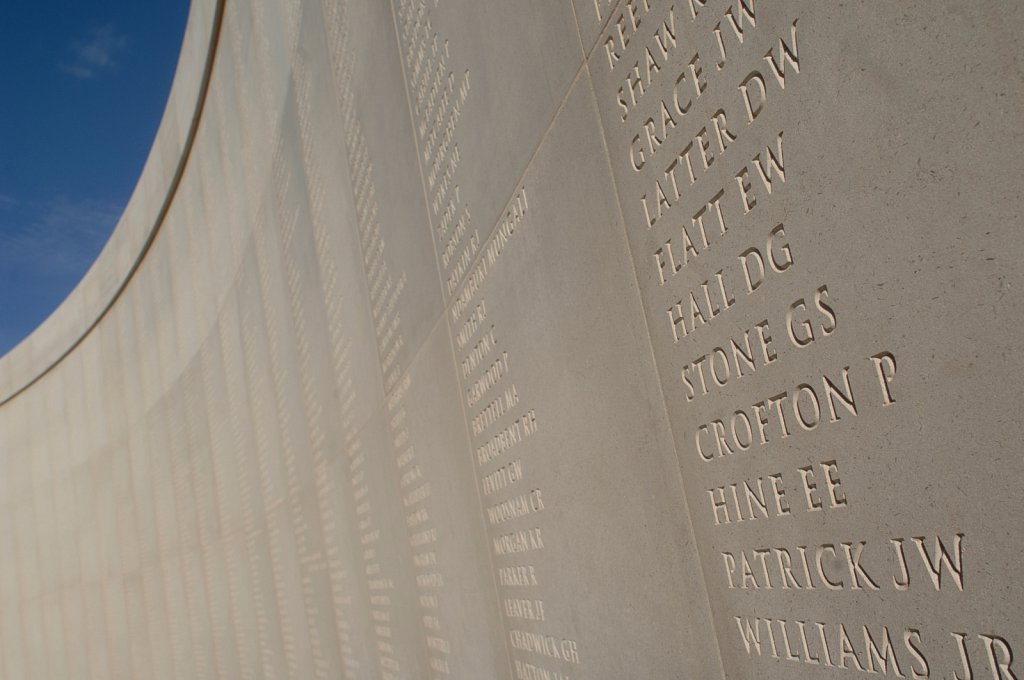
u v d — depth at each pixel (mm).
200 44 11266
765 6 1850
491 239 3646
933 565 1550
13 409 22188
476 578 4418
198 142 12031
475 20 3588
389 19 4852
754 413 2029
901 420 1593
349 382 7000
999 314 1376
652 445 2525
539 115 3049
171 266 13742
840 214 1693
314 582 8820
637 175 2441
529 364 3385
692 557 2369
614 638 2902
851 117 1644
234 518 11914
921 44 1473
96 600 18391
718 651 2277
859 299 1665
